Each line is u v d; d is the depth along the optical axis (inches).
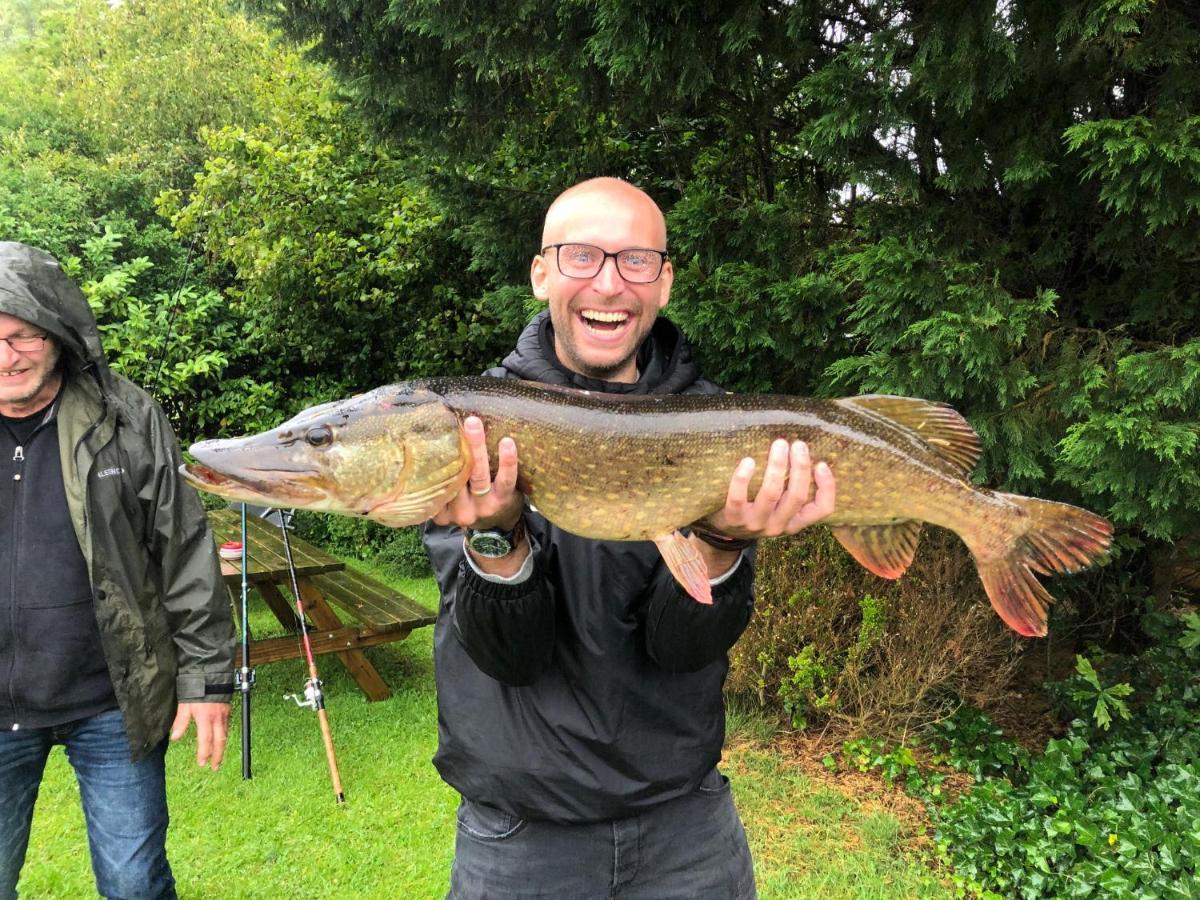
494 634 59.1
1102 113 123.4
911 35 127.2
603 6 132.0
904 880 123.1
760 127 175.6
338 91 235.0
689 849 68.1
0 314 83.1
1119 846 115.9
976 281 128.9
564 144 207.8
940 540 157.3
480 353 366.0
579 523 66.1
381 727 185.5
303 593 200.8
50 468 90.2
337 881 130.6
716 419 68.3
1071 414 120.7
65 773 166.7
